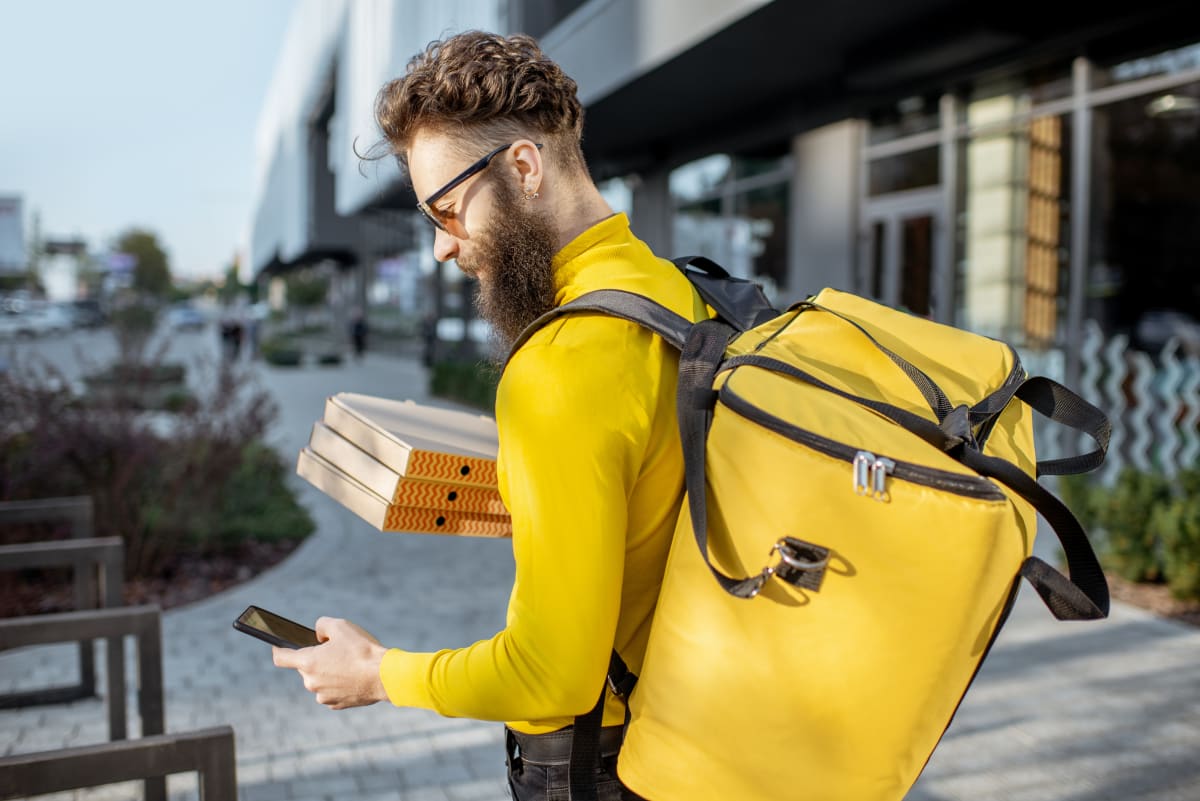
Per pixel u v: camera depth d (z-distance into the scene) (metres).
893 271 9.83
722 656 0.96
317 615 5.00
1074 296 7.83
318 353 36.41
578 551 0.98
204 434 6.21
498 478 1.16
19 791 1.66
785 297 11.48
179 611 5.11
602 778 1.12
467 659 1.04
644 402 1.03
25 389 5.85
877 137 9.99
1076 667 3.99
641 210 15.14
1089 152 7.66
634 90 10.70
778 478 0.93
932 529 0.87
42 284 94.12
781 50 8.99
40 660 4.42
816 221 10.77
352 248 39.03
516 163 1.11
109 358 9.26
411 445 1.21
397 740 3.50
